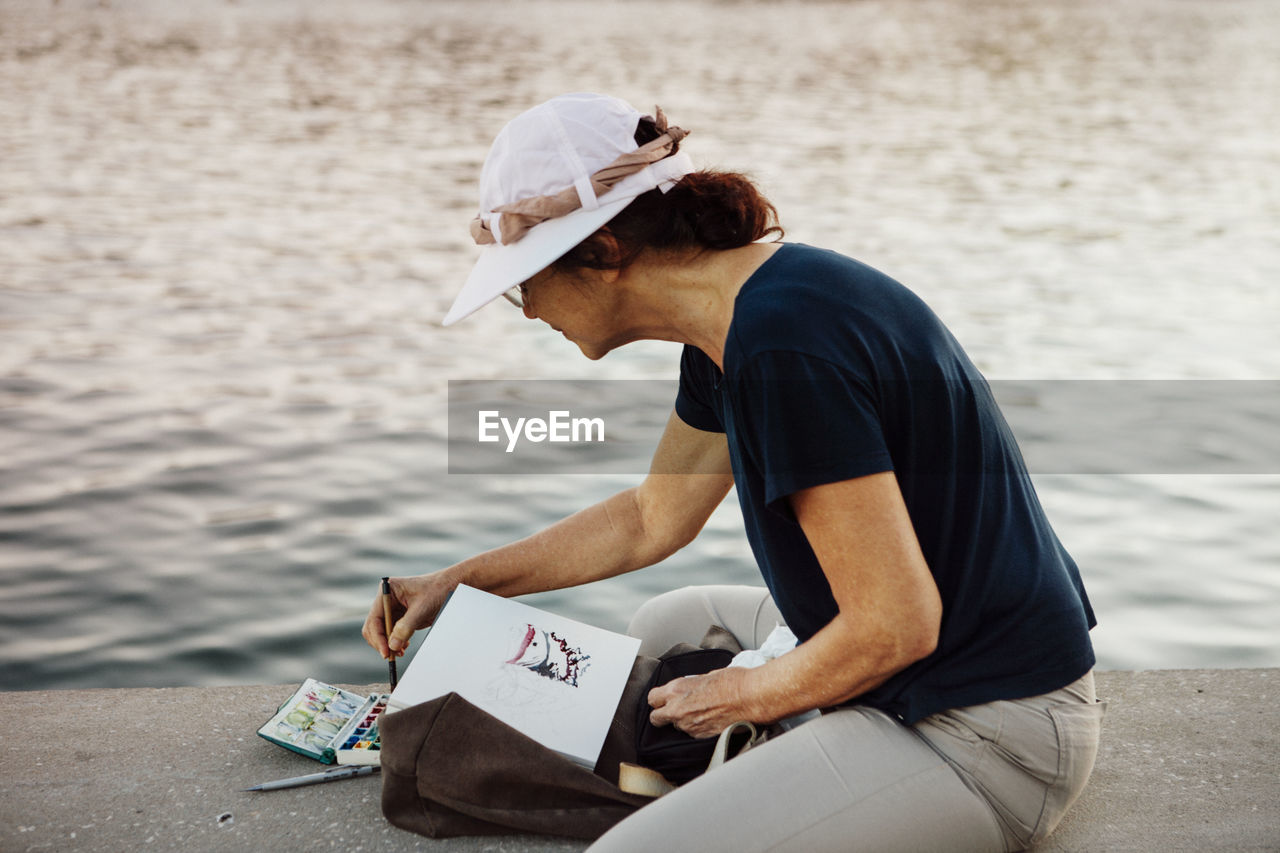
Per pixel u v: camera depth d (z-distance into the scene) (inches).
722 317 64.1
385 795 71.2
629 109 65.3
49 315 335.3
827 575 60.6
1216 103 1005.8
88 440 242.5
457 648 75.1
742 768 61.2
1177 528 204.5
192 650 164.7
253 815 74.7
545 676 74.4
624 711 73.5
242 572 187.8
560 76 1108.5
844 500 58.0
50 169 592.1
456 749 69.3
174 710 90.9
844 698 63.1
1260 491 219.8
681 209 63.3
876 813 60.0
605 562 83.4
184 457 234.8
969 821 61.9
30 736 85.9
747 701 66.0
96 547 196.1
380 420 256.7
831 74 1192.2
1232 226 509.4
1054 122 880.9
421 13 1963.6
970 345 324.5
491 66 1181.7
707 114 871.1
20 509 209.3
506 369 295.7
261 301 358.9
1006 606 62.9
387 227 479.2
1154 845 70.8
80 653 163.9
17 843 71.6
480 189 66.9
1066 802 65.2
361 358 303.7
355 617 174.1
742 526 208.1
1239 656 160.9
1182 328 342.6
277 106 880.9
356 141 726.5
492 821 69.8
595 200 62.5
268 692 94.6
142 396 269.7
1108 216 530.6
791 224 490.9
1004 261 433.7
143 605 177.5
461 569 82.4
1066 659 64.1
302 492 218.7
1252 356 311.7
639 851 58.2
